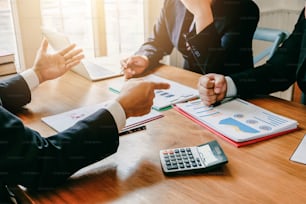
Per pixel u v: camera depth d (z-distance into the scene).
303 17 1.37
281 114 1.08
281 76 1.28
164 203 0.68
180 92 1.25
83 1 1.88
